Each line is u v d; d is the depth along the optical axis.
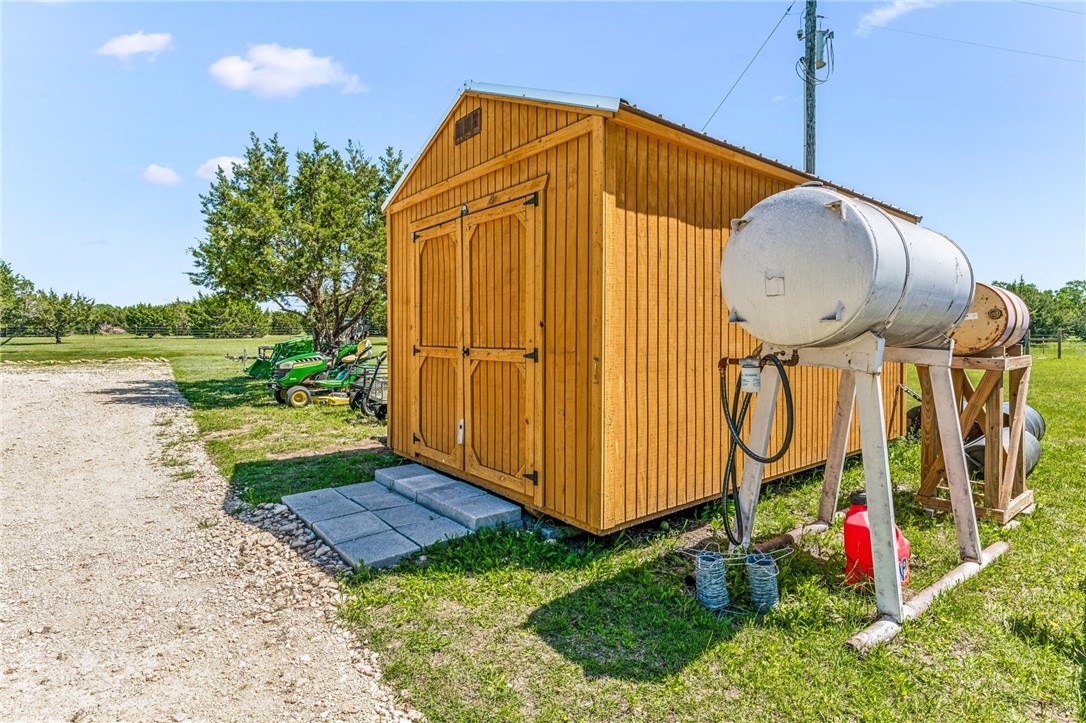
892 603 3.09
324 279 15.04
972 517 3.84
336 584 3.73
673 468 4.59
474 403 5.42
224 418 10.61
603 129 3.93
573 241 4.21
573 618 3.23
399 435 6.89
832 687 2.53
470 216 5.33
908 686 2.53
